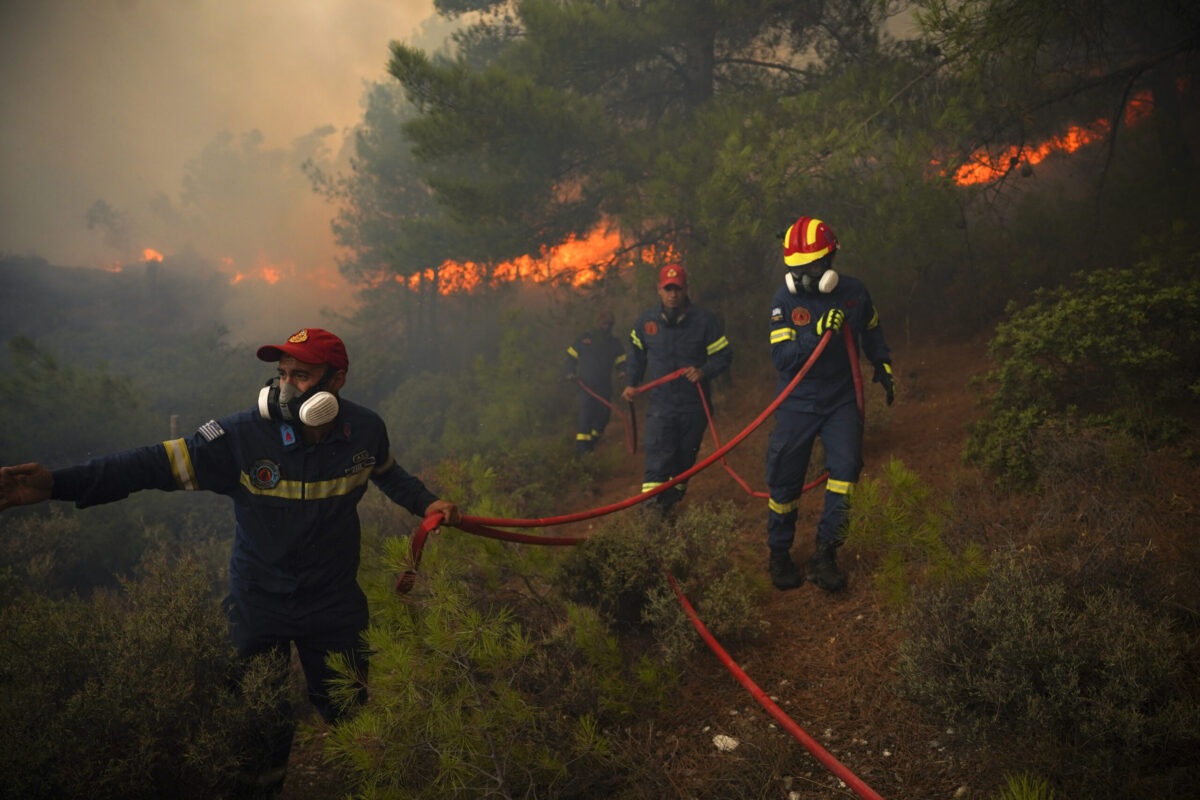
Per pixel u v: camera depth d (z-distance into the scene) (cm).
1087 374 491
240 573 266
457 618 271
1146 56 831
